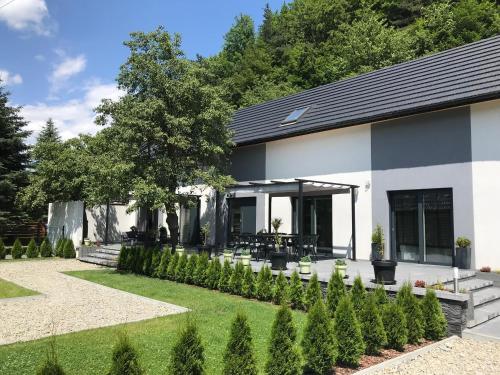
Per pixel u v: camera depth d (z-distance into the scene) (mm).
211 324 7172
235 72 44719
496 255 10977
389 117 13195
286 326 4777
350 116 14531
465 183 11695
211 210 20141
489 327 7336
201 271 11039
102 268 15336
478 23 32719
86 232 21594
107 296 9781
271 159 17609
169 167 13891
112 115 14211
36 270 14750
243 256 11117
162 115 13820
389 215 13523
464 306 7195
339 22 42375
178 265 11828
